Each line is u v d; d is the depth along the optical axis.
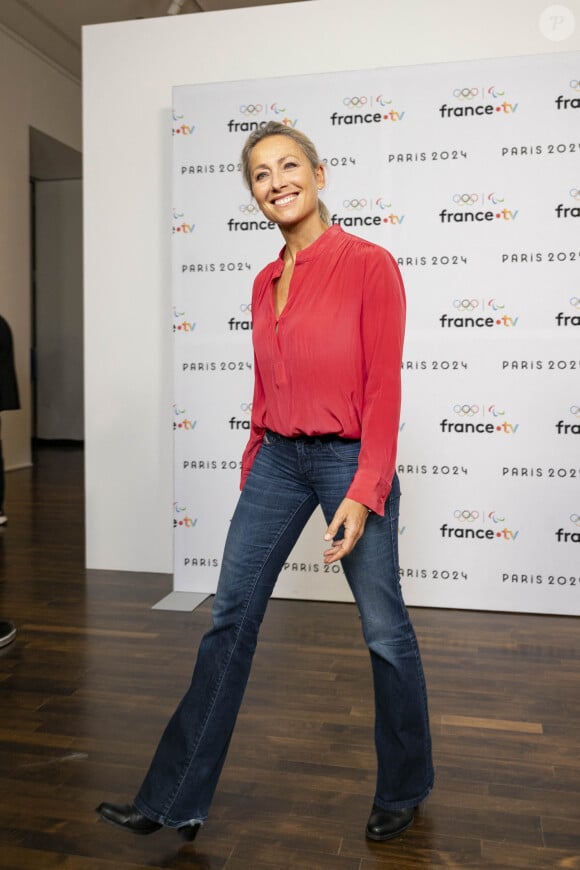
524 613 3.48
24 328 8.26
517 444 3.43
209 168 3.64
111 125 3.98
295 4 3.71
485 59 3.36
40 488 6.88
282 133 1.68
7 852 1.74
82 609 3.51
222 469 3.72
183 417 3.74
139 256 4.00
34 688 2.64
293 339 1.63
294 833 1.82
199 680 1.75
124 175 3.99
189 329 3.71
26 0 6.81
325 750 2.21
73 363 10.81
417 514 3.54
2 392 5.21
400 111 3.45
